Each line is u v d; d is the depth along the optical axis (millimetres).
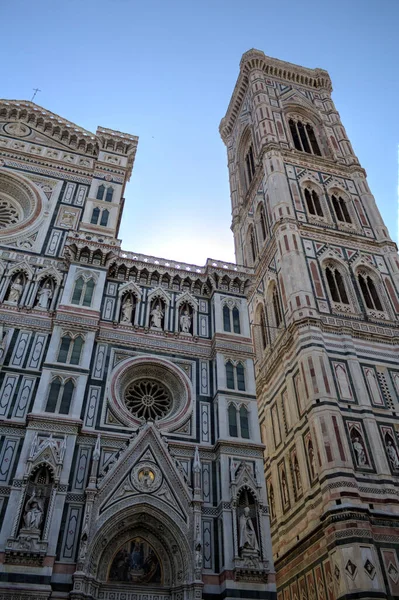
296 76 74500
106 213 42625
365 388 37250
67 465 26766
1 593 22172
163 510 27016
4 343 31266
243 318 38031
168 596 25359
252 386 34062
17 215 42156
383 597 26172
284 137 61188
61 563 24078
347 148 61938
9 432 27500
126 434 29484
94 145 49438
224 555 26094
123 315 35875
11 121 48719
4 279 35094
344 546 27875
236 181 70000
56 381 30031
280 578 34469
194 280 39750
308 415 35000
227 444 30375
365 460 32719
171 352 34938
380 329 42406
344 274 46500
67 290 34906
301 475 34375
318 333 39188
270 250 50125
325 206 53094
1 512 24500
